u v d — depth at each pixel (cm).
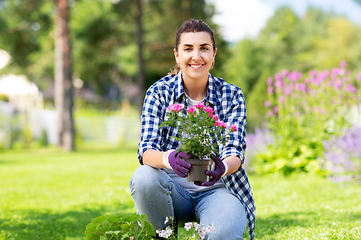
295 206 370
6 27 1570
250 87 2666
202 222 189
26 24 1579
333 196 414
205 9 1711
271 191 455
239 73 2675
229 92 216
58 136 1559
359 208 348
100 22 1789
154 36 1820
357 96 552
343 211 335
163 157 187
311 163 564
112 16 1778
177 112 184
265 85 1648
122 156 1091
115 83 2877
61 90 1529
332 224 284
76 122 1820
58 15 1385
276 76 591
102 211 379
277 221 310
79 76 2406
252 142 641
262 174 595
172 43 1761
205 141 181
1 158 1066
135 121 1920
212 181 180
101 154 1188
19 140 1550
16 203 427
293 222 302
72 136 1394
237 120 210
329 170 531
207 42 202
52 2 1406
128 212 369
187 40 201
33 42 1848
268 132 638
